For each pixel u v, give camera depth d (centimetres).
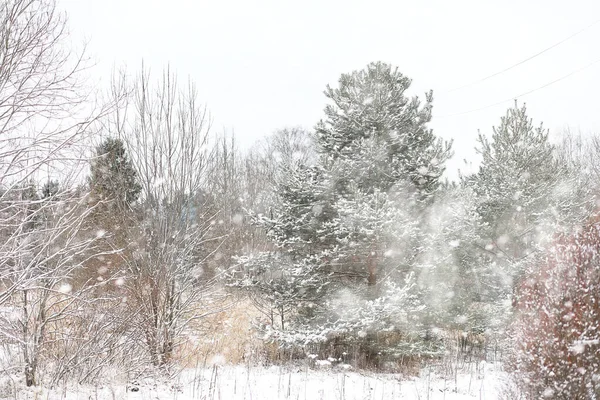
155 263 1099
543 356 739
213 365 1148
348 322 1222
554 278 766
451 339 1602
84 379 878
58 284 898
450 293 1397
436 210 1381
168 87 1151
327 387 1026
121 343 976
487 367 1317
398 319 1316
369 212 1207
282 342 1302
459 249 1484
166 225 1120
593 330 712
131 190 1143
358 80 1464
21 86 653
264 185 3644
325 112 1499
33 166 681
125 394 832
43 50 659
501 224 1608
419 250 1263
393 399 916
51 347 885
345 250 1295
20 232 683
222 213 2616
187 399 873
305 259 1343
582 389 703
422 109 1492
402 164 1408
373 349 1348
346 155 1431
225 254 1989
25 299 798
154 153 1124
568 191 1591
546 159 1623
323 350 1382
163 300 1127
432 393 1007
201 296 1263
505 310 1388
